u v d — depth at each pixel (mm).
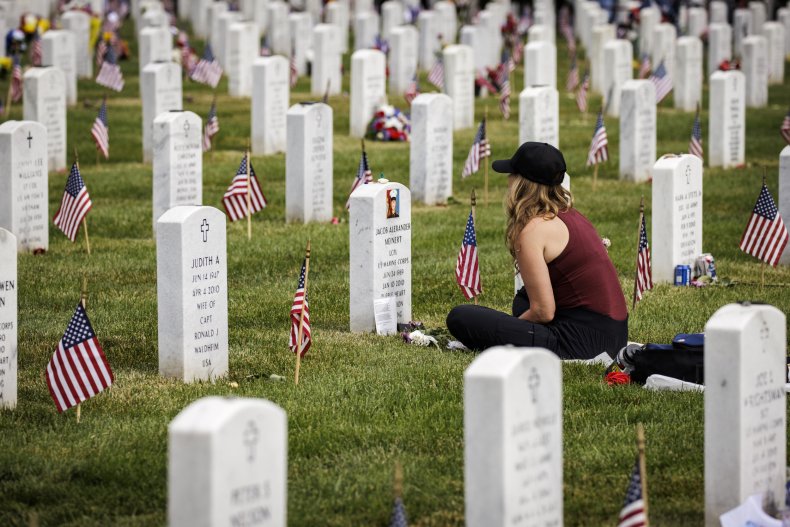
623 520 8789
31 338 16500
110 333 16828
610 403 13586
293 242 23031
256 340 16531
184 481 7961
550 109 28578
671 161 19812
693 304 18438
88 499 11148
